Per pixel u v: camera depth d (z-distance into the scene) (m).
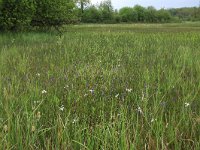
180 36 21.22
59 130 3.62
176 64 8.58
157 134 3.55
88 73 6.88
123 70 7.27
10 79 6.25
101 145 3.33
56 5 23.00
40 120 4.09
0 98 4.77
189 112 4.31
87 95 5.20
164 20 120.56
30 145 3.29
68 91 5.30
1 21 19.06
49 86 5.71
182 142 3.67
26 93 5.07
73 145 3.47
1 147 3.17
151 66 8.16
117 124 3.79
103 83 6.12
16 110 4.34
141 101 4.77
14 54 10.75
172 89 5.78
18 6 19.44
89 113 4.61
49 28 24.27
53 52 11.68
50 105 4.70
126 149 3.17
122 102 4.90
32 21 23.14
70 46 13.23
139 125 3.95
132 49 12.48
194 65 8.59
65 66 8.17
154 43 15.85
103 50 11.55
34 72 7.39
